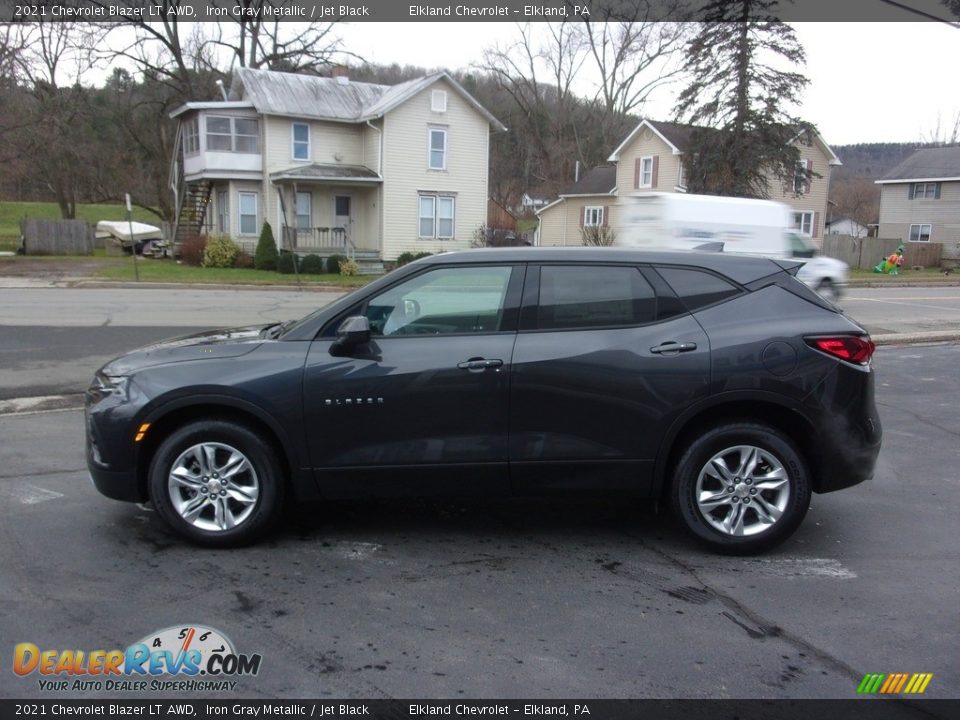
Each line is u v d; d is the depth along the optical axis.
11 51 29.83
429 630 3.50
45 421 7.21
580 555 4.39
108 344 11.14
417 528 4.77
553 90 57.66
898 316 17.28
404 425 4.27
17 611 3.60
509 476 4.34
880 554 4.46
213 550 4.35
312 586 3.93
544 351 4.25
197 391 4.20
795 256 16.73
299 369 4.23
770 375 4.21
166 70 39.16
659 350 4.25
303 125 32.09
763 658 3.30
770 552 4.46
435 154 33.38
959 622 3.65
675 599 3.85
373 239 33.47
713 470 4.33
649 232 15.43
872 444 4.38
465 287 4.40
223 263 29.97
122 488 4.32
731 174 31.45
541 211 50.06
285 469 4.43
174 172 36.84
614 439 4.29
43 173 41.72
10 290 20.41
